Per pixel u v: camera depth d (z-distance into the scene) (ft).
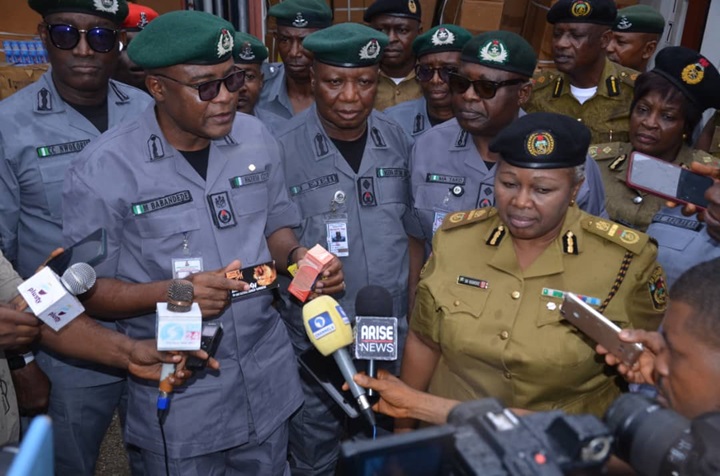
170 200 7.50
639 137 9.35
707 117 16.94
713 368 3.30
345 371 5.87
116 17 9.71
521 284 6.12
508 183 5.98
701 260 7.59
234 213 7.87
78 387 9.14
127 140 7.48
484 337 6.08
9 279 7.16
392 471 2.81
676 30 19.76
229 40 7.03
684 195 6.34
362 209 10.07
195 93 6.95
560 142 5.68
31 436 1.99
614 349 5.01
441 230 6.79
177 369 6.62
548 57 17.87
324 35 9.20
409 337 7.00
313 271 7.68
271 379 8.31
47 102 9.91
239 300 7.77
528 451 2.75
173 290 6.29
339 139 10.13
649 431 3.16
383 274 10.16
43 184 9.63
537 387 6.01
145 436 7.76
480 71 8.91
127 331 7.99
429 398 5.79
